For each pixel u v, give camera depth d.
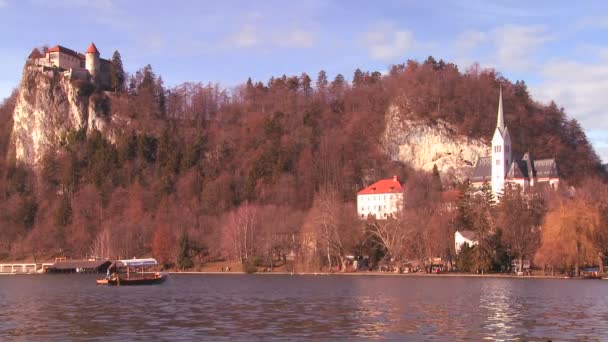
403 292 120.31
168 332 71.94
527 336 68.62
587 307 93.38
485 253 183.75
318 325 76.62
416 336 68.75
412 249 196.75
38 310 94.12
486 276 172.75
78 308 96.75
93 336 69.69
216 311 91.50
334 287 135.62
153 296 117.19
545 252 163.88
